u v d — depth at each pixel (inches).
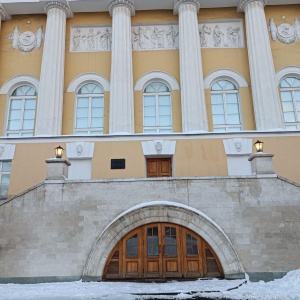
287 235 461.4
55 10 778.2
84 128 737.0
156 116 744.3
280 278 443.8
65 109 743.7
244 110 736.3
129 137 653.3
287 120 736.3
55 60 740.0
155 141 650.2
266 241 460.1
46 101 705.0
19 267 458.0
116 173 636.1
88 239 466.9
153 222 473.7
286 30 786.8
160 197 481.4
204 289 372.5
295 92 753.0
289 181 480.7
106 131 728.3
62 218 474.6
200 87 719.1
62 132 728.3
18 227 472.4
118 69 728.3
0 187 648.4
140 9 804.6
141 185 485.7
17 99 762.8
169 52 784.3
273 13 802.2
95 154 647.1
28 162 647.8
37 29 804.6
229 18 804.0
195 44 746.8
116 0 775.7
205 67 770.8
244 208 473.1
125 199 481.1
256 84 719.1
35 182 636.7
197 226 466.9
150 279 455.2
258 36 745.6
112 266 462.9
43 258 460.4
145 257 465.7
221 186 481.7
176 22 804.0
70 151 649.6
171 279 452.8
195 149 648.4
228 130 728.3
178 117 737.6
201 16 806.5
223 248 455.5
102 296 339.9
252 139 652.1
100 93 762.8
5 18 808.3
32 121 747.4
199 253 464.4
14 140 658.8
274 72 732.7
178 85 757.9
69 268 456.8
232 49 783.1
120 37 753.6
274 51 772.6
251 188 479.8
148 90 767.1
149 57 781.3
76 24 807.7
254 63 732.7
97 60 780.6
